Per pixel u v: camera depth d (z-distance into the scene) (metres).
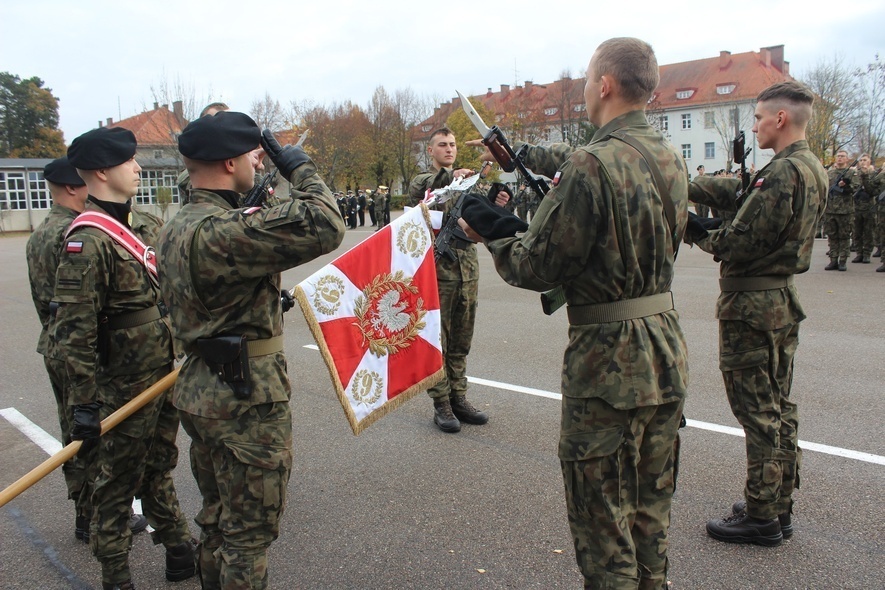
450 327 4.53
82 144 2.71
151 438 2.79
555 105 40.41
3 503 2.31
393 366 2.70
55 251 3.19
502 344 6.79
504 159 2.55
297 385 5.66
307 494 3.66
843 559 2.87
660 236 2.05
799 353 6.02
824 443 4.02
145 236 3.00
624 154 2.03
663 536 2.16
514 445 4.25
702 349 6.29
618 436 2.03
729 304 3.00
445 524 3.29
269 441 2.19
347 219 29.31
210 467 2.32
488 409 4.92
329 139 47.66
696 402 4.85
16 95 53.47
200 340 2.15
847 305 8.12
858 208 12.21
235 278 2.10
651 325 2.06
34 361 6.81
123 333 2.76
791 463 2.95
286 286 11.15
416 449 4.23
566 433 2.12
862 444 4.00
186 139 2.20
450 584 2.81
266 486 2.18
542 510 3.40
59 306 2.54
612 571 2.04
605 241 1.98
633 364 2.02
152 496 2.90
